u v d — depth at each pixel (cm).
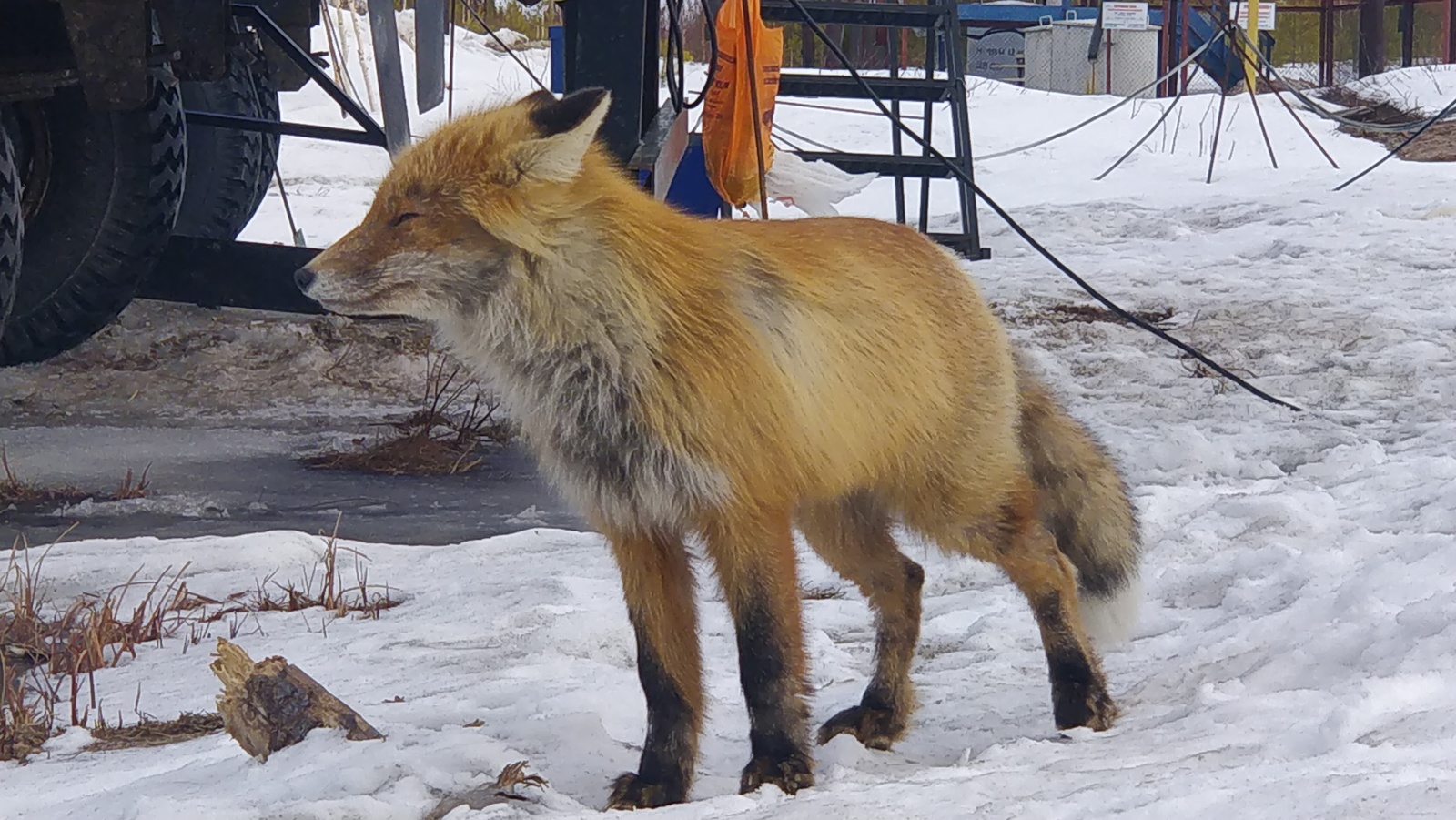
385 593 640
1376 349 1080
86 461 929
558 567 666
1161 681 444
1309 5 3541
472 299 358
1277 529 634
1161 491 731
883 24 1388
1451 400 951
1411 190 1719
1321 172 1989
